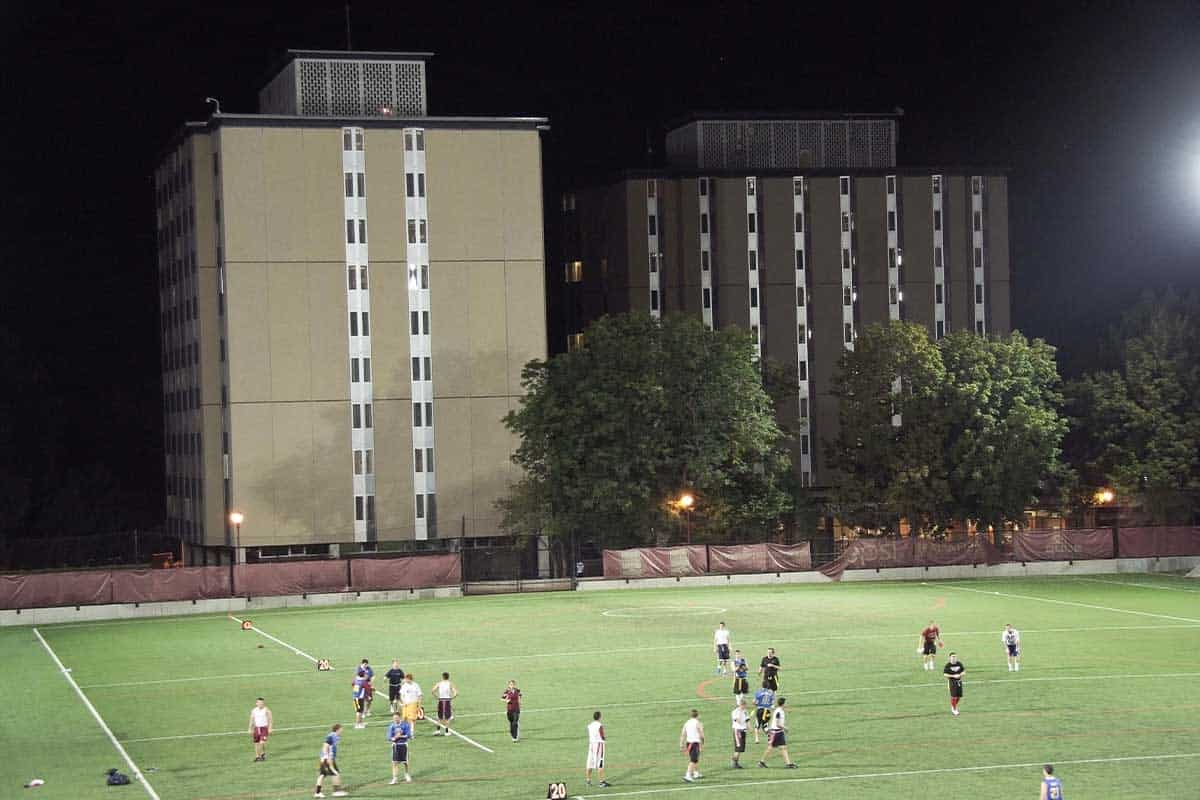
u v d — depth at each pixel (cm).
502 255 13800
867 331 12912
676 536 12394
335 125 13462
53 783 5216
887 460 12575
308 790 5047
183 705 6769
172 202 14788
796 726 5941
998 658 7606
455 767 5347
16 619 10188
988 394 12569
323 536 13450
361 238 13512
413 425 13638
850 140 16600
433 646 8475
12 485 17075
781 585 11550
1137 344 13400
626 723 6109
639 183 15925
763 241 15888
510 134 13800
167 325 15300
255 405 13338
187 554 14712
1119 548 12112
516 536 13262
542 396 12056
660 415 11919
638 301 15938
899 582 11600
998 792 4806
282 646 8644
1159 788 4834
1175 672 7106
